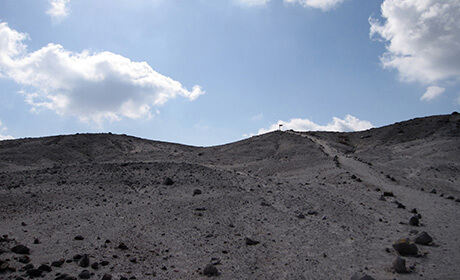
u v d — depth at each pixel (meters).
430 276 9.96
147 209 17.23
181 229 14.14
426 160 44.16
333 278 9.84
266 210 17.50
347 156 46.28
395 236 13.86
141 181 24.53
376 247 12.50
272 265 10.77
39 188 21.77
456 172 38.16
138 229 13.95
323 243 12.88
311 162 39.22
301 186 24.53
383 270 10.40
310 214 17.09
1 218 15.01
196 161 46.12
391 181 30.08
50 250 11.30
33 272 9.32
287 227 14.82
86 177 25.25
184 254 11.53
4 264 9.43
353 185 25.95
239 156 48.09
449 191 29.59
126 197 20.12
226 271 10.23
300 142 53.72
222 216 16.20
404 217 17.25
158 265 10.53
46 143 52.06
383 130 69.56
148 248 11.91
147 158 49.38
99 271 9.85
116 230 13.73
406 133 64.69
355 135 71.62
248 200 19.41
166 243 12.49
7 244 11.30
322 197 20.95
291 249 12.23
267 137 59.50
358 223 15.78
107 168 28.33
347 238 13.49
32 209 16.94
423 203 21.27
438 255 11.69
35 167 40.19
